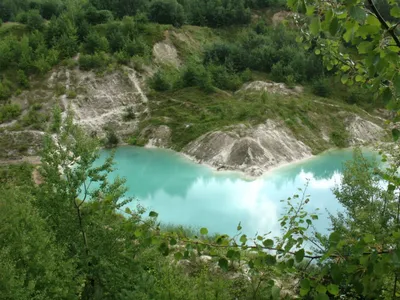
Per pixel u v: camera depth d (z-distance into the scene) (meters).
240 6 88.00
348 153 50.25
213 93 61.06
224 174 43.12
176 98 61.53
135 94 63.38
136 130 58.28
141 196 37.47
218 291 13.45
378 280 4.52
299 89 63.28
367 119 56.94
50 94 59.84
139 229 5.34
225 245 5.30
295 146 49.31
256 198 36.28
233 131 48.78
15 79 60.75
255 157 44.62
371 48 3.85
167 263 13.64
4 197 13.84
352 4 3.64
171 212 33.50
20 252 12.36
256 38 73.69
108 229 15.73
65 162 16.56
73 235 15.66
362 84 6.27
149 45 72.50
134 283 14.64
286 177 42.00
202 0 90.88
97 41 67.00
